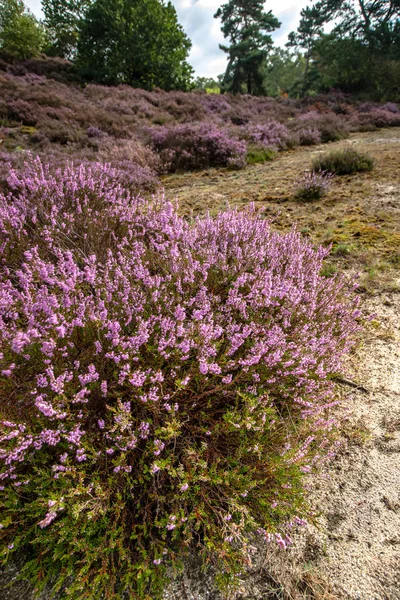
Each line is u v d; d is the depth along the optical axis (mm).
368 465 1877
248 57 42281
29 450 1559
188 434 1762
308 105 22125
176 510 1469
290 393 1974
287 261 2830
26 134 10172
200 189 6949
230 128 12258
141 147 9070
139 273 2258
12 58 20969
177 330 1829
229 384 1768
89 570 1430
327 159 7422
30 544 1516
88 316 1943
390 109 19969
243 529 1546
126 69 23734
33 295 2070
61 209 3516
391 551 1530
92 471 1606
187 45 26438
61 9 31219
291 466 1561
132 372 1767
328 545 1565
